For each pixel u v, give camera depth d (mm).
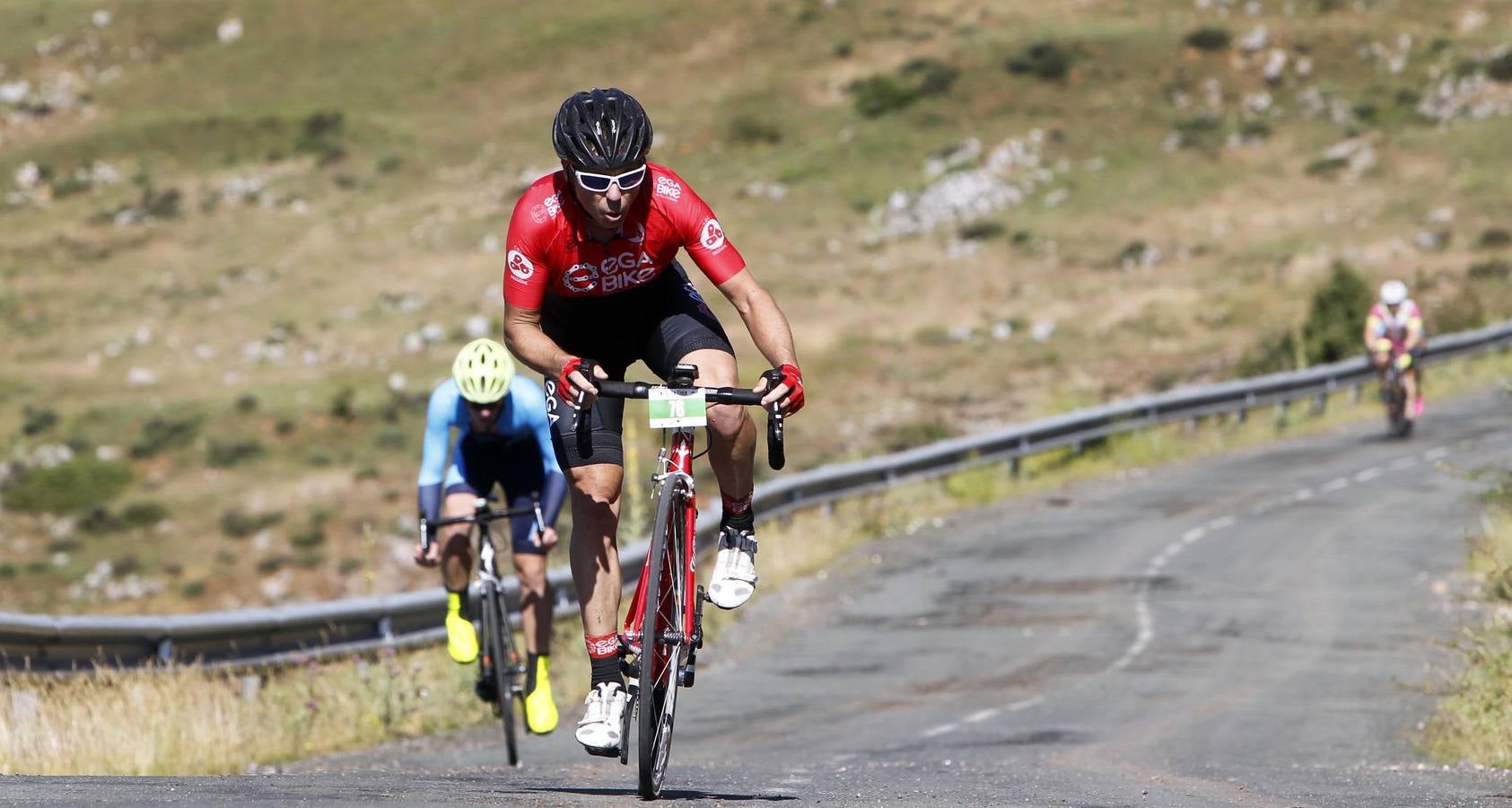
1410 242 191875
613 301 18781
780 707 41188
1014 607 54844
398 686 39719
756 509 66750
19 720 30844
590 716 18312
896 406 147250
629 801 17641
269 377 181125
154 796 16859
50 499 141500
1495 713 31109
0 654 32312
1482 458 81125
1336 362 121812
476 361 29891
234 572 120938
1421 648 44219
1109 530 69625
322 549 123812
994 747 33531
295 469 146375
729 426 18406
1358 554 59781
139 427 158625
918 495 81500
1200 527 68375
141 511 135125
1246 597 53656
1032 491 83938
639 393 17266
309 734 36219
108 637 35125
